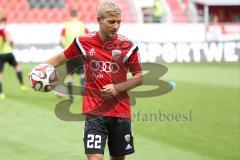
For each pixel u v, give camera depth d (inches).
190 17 2802.7
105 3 500.4
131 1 2746.1
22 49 2242.9
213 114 1115.9
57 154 778.2
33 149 806.5
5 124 997.2
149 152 794.2
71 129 955.3
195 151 804.0
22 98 1338.6
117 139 530.3
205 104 1242.6
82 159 753.0
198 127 979.9
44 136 896.9
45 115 1095.0
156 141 864.9
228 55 2390.5
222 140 880.3
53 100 1305.4
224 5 2837.1
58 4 2755.9
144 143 850.8
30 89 1515.7
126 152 535.2
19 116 1083.9
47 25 2272.4
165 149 813.9
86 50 519.2
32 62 2249.0
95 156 511.5
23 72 1931.6
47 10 2721.5
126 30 2381.9
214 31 2506.2
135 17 2704.2
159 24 2410.2
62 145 832.9
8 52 1390.3
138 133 918.4
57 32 2279.8
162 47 2341.3
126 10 2721.5
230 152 800.3
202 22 2856.8
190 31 2452.0
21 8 2699.3
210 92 1456.7
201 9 2915.8
